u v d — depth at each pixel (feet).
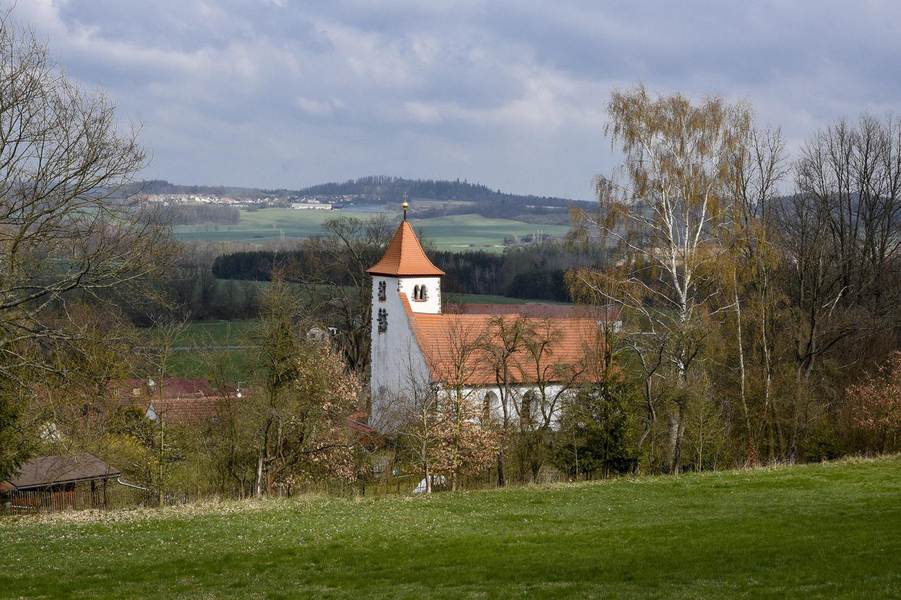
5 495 221.05
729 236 237.66
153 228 157.89
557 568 105.70
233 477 220.64
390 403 270.05
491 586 98.43
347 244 386.93
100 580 107.86
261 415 206.80
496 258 645.10
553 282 579.07
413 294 316.81
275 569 112.06
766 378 246.88
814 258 268.21
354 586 102.27
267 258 555.28
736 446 246.47
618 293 234.99
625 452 215.31
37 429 192.44
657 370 233.96
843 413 246.06
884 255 327.47
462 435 220.84
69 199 144.97
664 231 239.71
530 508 156.04
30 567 114.83
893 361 248.11
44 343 148.77
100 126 149.89
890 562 96.07
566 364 251.80
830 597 83.35
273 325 212.84
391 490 228.22
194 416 246.68
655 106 238.68
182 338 286.66
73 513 164.55
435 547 122.11
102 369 162.40
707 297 240.12
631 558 108.99
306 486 221.46
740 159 238.89
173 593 100.83
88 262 143.13
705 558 105.70
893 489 161.27
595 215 243.40
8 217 143.23
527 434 232.12
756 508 146.92
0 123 143.64
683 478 186.70
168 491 219.20
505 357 240.73
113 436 231.71
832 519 130.11
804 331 256.73
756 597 85.87
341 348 368.48
